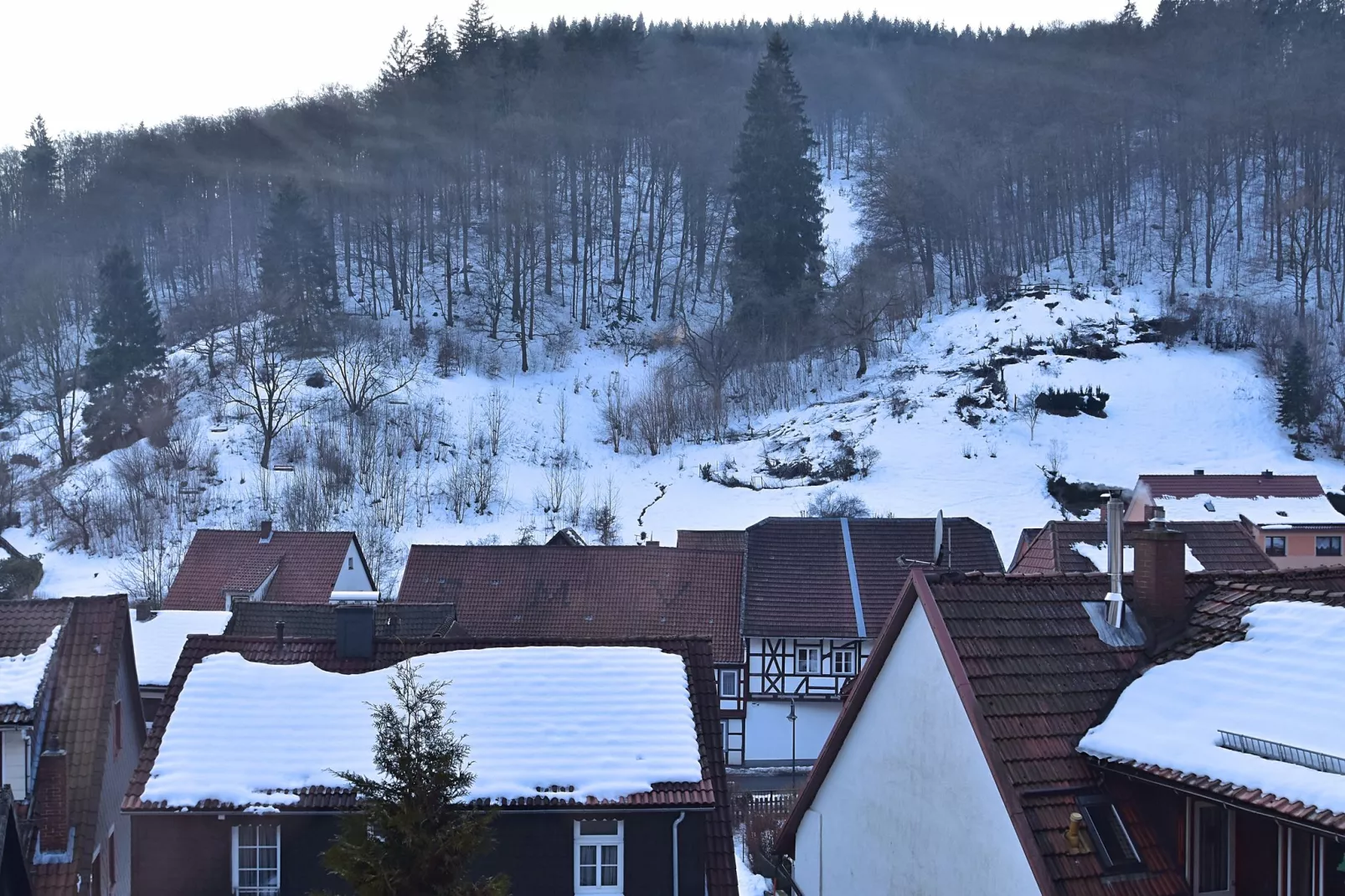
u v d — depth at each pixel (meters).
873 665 15.06
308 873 15.48
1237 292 91.56
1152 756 11.58
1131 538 14.91
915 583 13.98
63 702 18.94
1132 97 120.62
